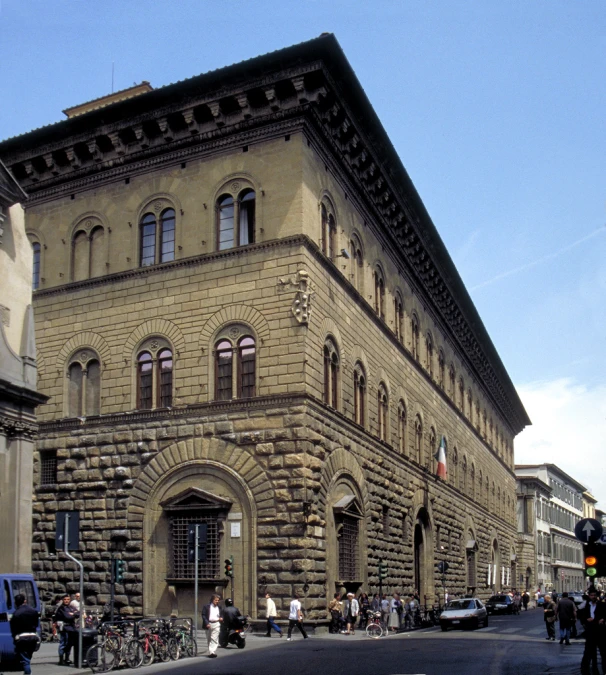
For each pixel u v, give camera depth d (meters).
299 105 38.78
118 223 42.66
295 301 37.44
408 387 54.41
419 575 55.47
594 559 24.42
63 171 44.56
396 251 53.47
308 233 38.56
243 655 28.34
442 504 61.28
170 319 40.09
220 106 40.28
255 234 38.88
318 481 37.00
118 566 31.16
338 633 37.16
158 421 39.22
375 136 45.12
